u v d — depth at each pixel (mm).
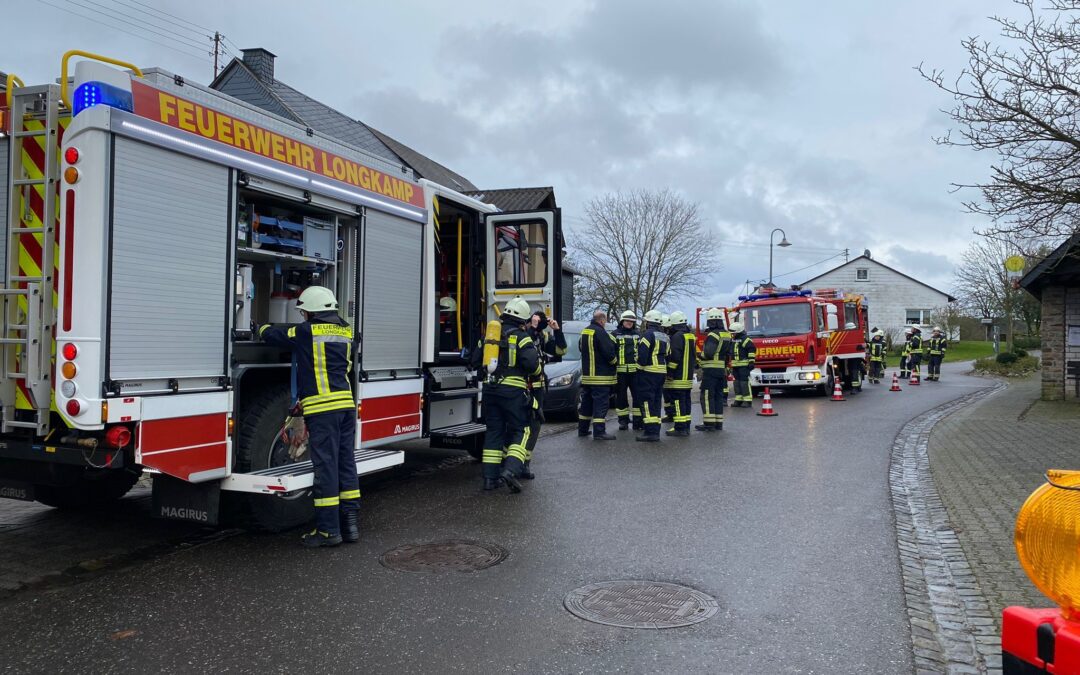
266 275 6512
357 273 6762
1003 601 4512
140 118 4785
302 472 5633
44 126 5008
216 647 3855
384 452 6594
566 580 4875
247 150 5574
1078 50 8047
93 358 4551
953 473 8367
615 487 7691
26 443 5047
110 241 4613
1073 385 16719
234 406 5508
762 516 6500
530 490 7582
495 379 7551
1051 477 2254
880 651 3836
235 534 6039
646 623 4168
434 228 7906
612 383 11234
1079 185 8297
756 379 18891
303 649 3826
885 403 17250
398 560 5305
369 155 6961
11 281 4980
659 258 43531
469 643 3898
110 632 4051
